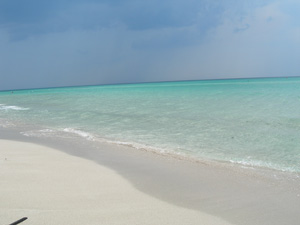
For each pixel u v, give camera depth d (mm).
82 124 14914
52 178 6309
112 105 24953
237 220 4398
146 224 4195
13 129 13914
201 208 4852
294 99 23500
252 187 5836
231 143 9812
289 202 5070
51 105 27500
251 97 27438
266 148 8992
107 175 6633
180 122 14539
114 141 10578
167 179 6371
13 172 6672
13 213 4375
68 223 4105
